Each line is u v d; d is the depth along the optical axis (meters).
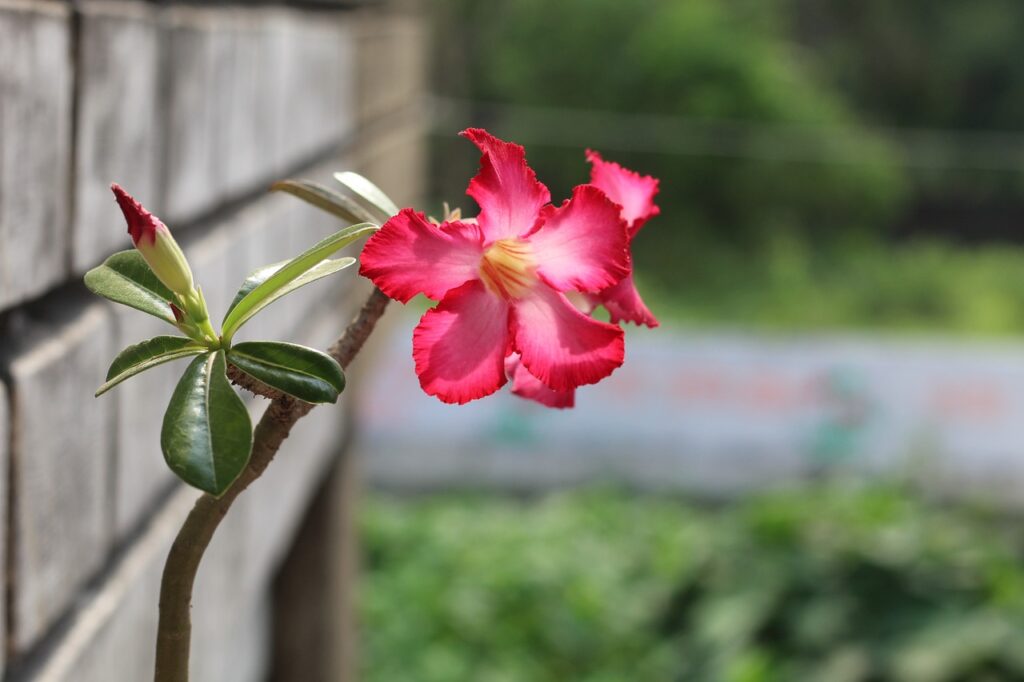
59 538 1.35
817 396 9.62
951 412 9.54
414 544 8.16
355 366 3.22
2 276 1.17
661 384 9.69
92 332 1.46
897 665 5.29
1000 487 9.48
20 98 1.21
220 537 1.97
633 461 9.73
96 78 1.43
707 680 5.88
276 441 0.83
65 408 1.36
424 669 6.59
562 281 0.86
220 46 1.96
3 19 1.16
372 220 1.05
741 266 19.67
